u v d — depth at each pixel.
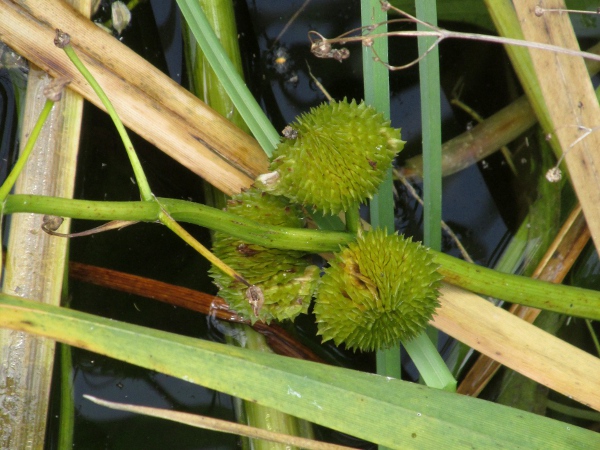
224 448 0.32
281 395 0.27
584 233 0.32
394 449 0.27
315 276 0.29
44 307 0.27
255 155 0.31
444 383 0.29
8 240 0.31
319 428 0.32
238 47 0.32
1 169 0.32
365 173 0.27
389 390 0.27
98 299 0.32
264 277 0.28
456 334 0.30
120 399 0.32
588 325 0.32
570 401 0.32
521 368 0.30
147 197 0.26
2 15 0.30
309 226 0.30
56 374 0.31
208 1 0.32
